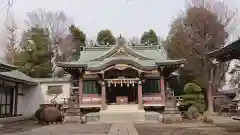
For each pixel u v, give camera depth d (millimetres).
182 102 28594
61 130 16234
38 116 23109
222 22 37812
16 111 27875
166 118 22484
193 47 37844
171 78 32688
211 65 37219
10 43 43406
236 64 40250
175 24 43031
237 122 20141
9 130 16375
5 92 26094
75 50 54219
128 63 27656
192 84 29812
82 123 22859
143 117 25547
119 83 28594
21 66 39094
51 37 52906
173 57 41125
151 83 30203
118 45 31172
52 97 31312
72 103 23438
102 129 16391
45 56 42000
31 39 42469
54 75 49156
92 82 29969
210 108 34156
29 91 31406
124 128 16797
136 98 31328
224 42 37531
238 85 43969
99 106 27859
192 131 14234
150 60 31391
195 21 37812
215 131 13898
